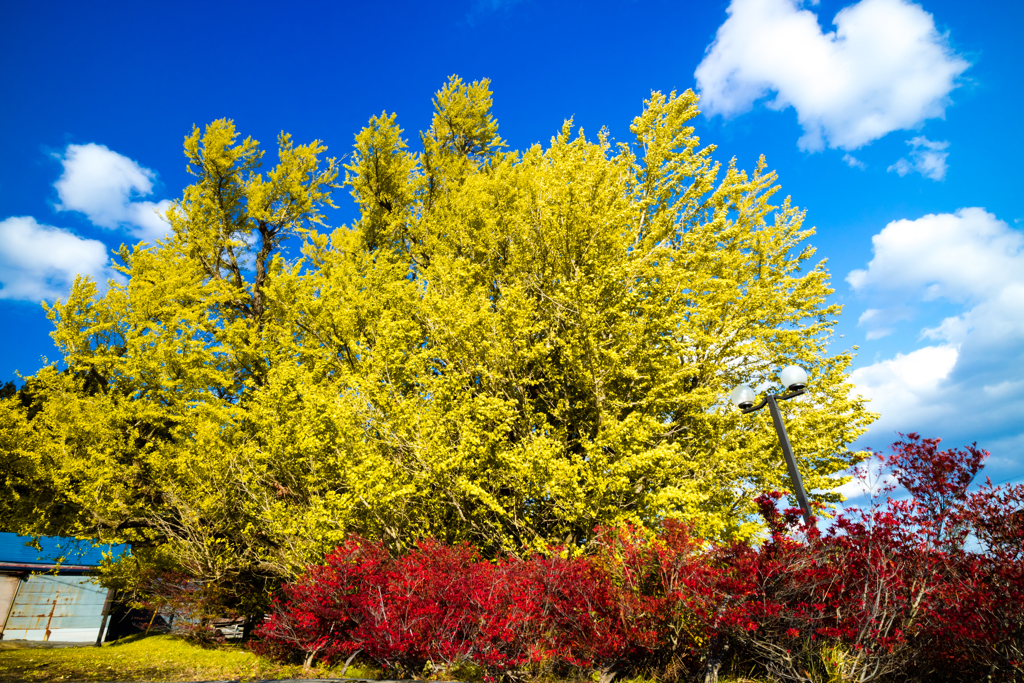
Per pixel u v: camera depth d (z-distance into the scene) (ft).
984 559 15.69
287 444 35.14
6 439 41.19
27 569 52.24
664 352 33.22
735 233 35.96
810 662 14.76
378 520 31.07
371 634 22.53
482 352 32.58
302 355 44.98
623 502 28.94
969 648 13.39
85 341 48.57
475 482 28.91
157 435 47.39
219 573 39.32
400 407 30.78
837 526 16.84
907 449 20.74
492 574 22.27
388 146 54.80
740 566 15.37
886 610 14.12
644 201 38.75
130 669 28.50
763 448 31.32
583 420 33.06
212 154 56.80
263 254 62.28
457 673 21.22
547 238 33.94
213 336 49.78
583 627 18.95
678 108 39.11
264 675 25.93
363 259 46.37
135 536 42.70
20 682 24.68
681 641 17.97
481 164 61.46
